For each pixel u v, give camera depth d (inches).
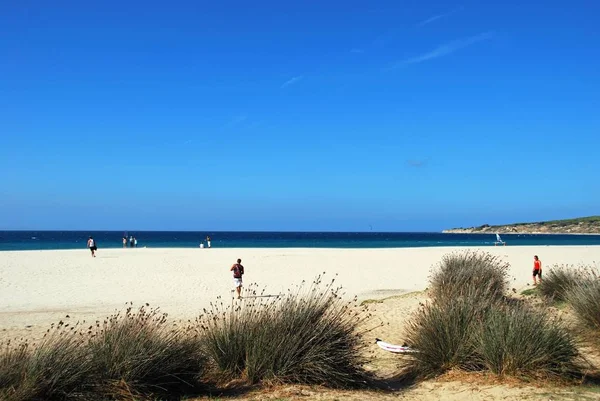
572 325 354.6
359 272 1018.1
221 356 269.9
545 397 232.1
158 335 261.7
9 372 213.8
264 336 265.6
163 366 242.7
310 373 257.3
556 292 514.3
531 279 863.1
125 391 226.4
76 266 1136.2
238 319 286.7
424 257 1413.6
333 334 269.6
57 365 221.5
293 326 269.4
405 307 518.0
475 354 280.8
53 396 215.0
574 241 3543.3
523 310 292.8
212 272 1026.1
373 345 386.6
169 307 578.6
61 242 3201.3
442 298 433.1
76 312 542.9
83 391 221.6
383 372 314.8
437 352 287.0
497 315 288.0
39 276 935.0
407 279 890.7
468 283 523.2
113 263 1216.2
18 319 497.7
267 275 969.5
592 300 346.9
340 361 264.4
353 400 231.8
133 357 234.7
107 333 248.1
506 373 264.7
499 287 533.0
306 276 949.2
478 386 254.7
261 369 259.1
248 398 232.5
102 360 233.0
